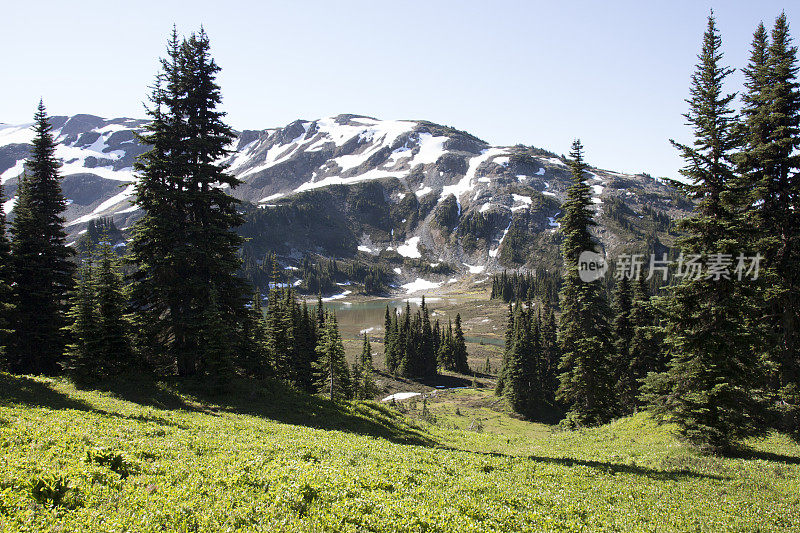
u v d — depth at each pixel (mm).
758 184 24391
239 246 29109
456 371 101938
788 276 24031
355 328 148750
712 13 20750
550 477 15359
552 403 67062
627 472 16828
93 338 23766
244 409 23156
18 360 30078
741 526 11547
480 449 23844
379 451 16234
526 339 64125
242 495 9375
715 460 18406
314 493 10078
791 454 20234
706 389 20000
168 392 23141
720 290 20000
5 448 10047
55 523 7215
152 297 26422
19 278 31016
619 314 41688
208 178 27719
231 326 28938
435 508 10320
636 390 40562
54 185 33469
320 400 28703
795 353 24219
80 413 15539
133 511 7918
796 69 23656
